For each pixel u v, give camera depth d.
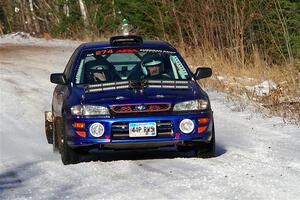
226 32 56.56
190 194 17.44
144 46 25.50
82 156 24.84
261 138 27.08
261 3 56.16
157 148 24.72
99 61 25.05
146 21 72.81
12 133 32.41
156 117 22.05
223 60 53.06
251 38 56.47
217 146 25.81
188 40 65.62
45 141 30.23
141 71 24.69
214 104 36.88
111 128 22.05
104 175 20.50
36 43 83.94
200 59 55.78
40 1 118.50
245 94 39.44
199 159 22.53
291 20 52.56
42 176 21.05
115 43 25.75
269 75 46.75
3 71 53.88
